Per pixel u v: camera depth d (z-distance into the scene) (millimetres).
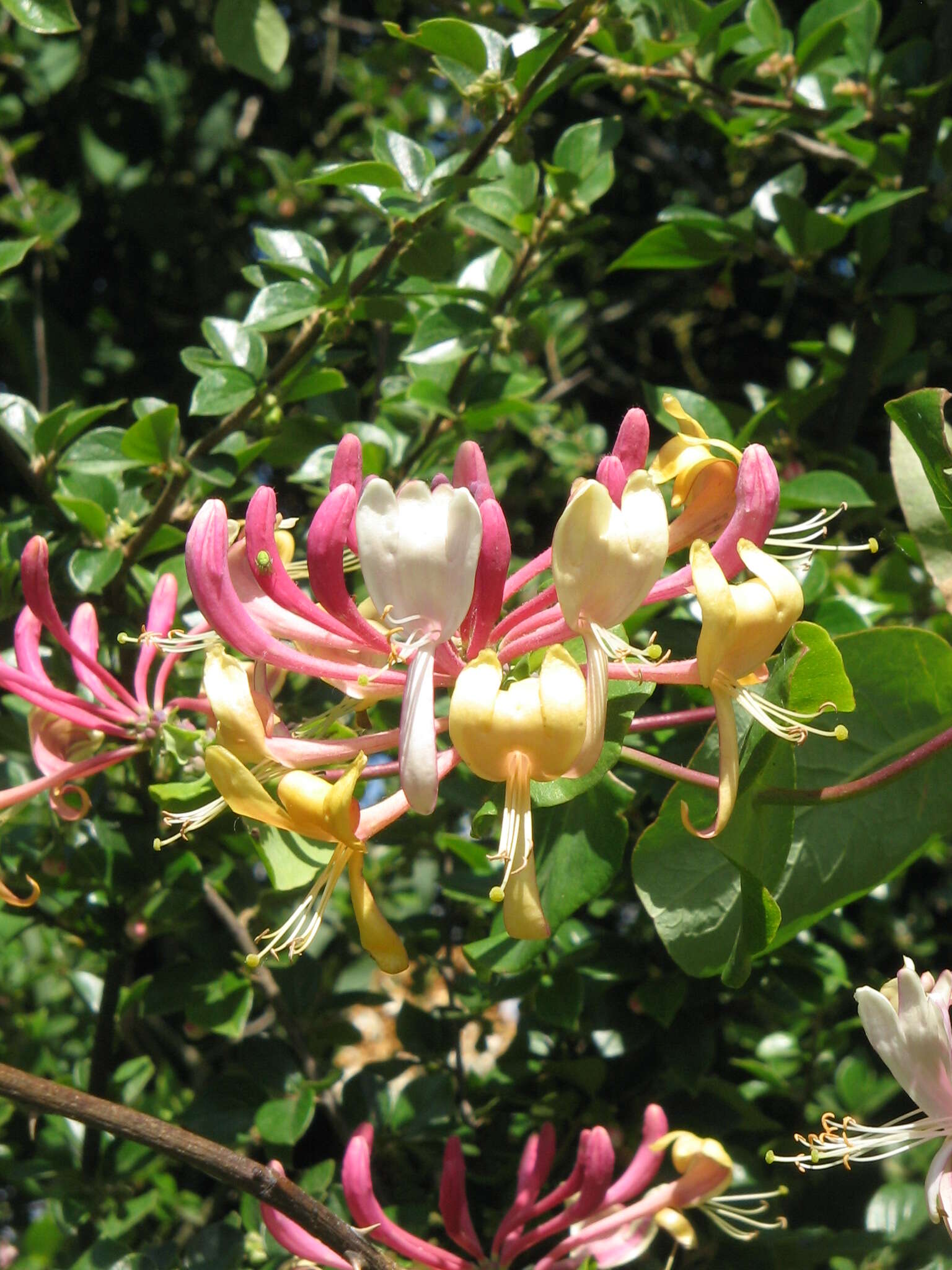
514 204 362
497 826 222
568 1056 369
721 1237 331
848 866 244
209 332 331
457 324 344
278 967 367
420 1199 357
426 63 637
